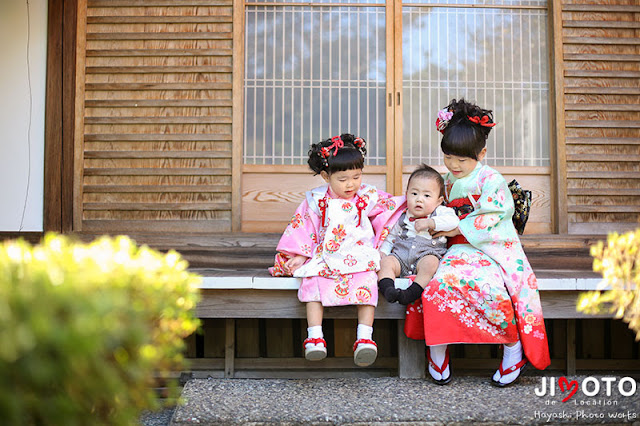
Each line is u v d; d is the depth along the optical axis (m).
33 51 3.46
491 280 2.63
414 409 2.37
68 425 1.09
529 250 3.45
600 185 3.55
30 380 1.03
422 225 2.72
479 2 3.62
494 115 3.61
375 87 3.58
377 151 3.57
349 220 2.78
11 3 3.45
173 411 2.60
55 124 3.45
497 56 3.62
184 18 3.52
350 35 3.59
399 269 2.79
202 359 3.04
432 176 2.81
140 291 1.34
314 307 2.66
